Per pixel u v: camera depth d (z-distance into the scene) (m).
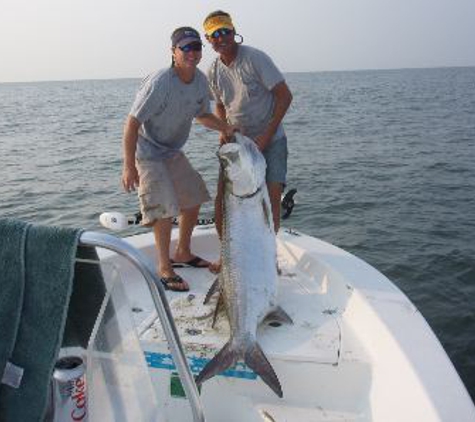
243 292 3.40
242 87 4.49
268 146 4.51
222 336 3.46
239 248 3.50
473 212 10.50
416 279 7.45
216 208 3.98
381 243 8.89
